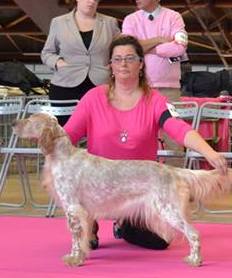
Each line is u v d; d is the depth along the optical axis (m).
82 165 3.52
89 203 3.53
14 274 3.33
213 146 7.24
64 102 5.48
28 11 16.17
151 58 5.41
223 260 3.65
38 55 23.25
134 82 3.88
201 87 9.50
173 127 3.77
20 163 6.15
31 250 3.94
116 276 3.29
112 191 3.49
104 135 3.87
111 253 3.86
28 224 4.90
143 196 3.47
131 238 4.04
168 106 3.87
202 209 5.46
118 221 4.05
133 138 3.86
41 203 6.35
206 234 4.51
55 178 3.53
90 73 5.49
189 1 16.73
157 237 3.90
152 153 3.94
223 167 3.52
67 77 5.50
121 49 3.80
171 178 3.45
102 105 3.90
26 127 3.51
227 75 9.53
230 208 5.98
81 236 3.52
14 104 6.28
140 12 5.52
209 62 23.66
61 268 3.47
